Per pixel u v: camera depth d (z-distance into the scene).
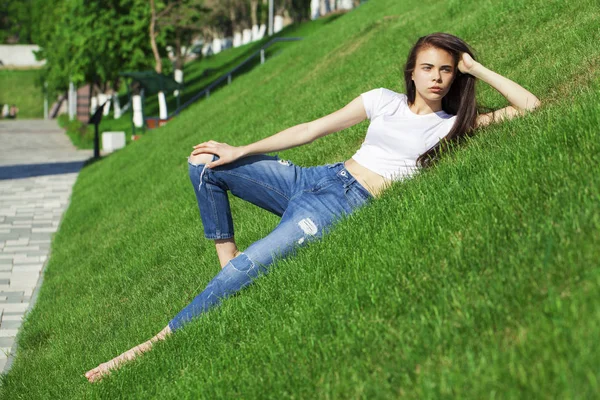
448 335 2.75
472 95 4.52
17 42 111.00
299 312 3.60
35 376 5.59
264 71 20.09
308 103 12.11
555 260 2.80
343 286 3.61
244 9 69.00
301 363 3.16
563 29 7.48
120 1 40.03
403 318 3.07
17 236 12.64
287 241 4.25
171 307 5.58
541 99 5.46
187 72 55.88
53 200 16.88
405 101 4.54
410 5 17.23
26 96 82.50
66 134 42.47
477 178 3.86
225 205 4.52
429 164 4.42
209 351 3.87
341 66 13.78
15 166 24.81
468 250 3.24
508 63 7.54
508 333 2.63
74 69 44.28
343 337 3.14
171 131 19.12
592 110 3.87
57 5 52.69
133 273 7.39
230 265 4.27
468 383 2.41
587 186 3.13
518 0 9.77
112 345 5.41
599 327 2.28
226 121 15.21
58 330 6.64
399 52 11.84
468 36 9.88
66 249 10.66
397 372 2.70
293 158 8.66
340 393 2.78
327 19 46.50
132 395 3.95
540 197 3.33
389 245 3.70
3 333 7.34
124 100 59.25
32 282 9.49
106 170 18.58
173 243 7.63
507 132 4.36
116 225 10.70
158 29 40.72
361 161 4.47
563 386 2.15
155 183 12.73
